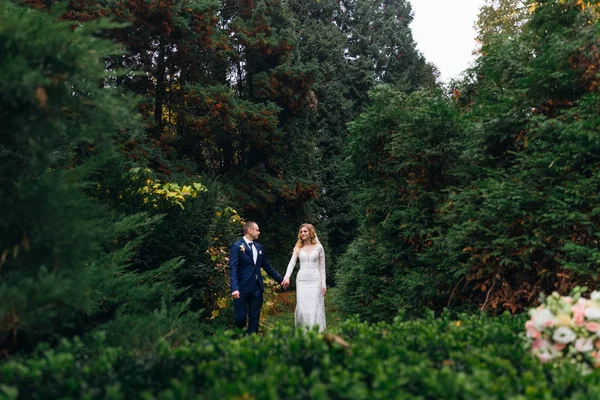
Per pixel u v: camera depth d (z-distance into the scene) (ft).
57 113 7.77
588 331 7.38
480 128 15.06
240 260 18.98
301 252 20.47
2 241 7.93
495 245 13.53
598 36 13.62
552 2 15.72
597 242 12.80
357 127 19.01
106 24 7.55
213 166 47.24
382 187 18.69
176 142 40.06
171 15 36.04
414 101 18.52
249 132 44.55
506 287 13.73
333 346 6.96
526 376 5.81
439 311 16.11
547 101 14.40
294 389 5.37
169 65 41.22
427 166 16.98
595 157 12.92
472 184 15.25
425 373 5.80
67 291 7.48
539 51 16.01
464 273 14.35
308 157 52.65
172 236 18.25
